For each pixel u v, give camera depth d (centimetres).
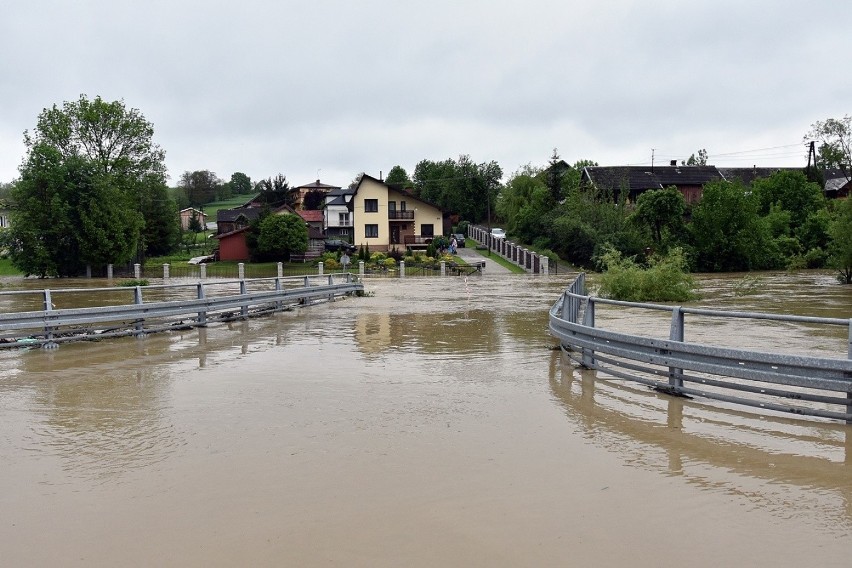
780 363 662
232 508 443
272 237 6462
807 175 7025
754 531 402
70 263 5188
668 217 5597
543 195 7031
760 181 6494
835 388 625
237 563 368
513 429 628
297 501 453
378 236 7612
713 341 1243
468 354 1077
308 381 855
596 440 593
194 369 948
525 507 440
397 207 7744
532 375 894
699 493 465
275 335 1345
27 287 3950
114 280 4850
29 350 1137
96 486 486
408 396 766
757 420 659
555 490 470
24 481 498
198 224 11394
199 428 635
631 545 385
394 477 498
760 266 5475
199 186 16450
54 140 5512
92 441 596
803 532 400
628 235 5528
